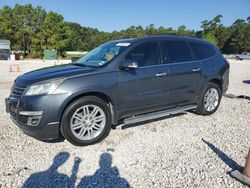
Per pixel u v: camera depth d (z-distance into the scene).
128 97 4.52
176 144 4.27
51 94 3.84
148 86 4.71
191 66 5.37
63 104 3.90
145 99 4.73
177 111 5.27
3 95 8.23
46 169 3.48
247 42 80.12
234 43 83.38
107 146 4.19
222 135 4.69
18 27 68.12
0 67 23.47
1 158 3.76
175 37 5.43
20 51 70.00
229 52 88.00
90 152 3.98
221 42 89.75
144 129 4.93
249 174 3.16
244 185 3.10
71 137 4.05
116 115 4.47
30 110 3.81
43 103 3.80
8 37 68.38
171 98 5.13
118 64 4.45
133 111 4.68
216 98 6.01
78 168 3.52
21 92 4.01
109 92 4.28
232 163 3.62
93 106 4.21
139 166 3.55
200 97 5.68
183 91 5.28
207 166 3.54
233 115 6.00
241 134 4.75
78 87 3.98
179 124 5.26
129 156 3.84
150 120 5.45
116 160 3.72
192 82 5.41
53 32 66.00
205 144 4.28
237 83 11.88
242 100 7.64
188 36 5.77
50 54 55.44
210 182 3.16
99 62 4.66
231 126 5.19
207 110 5.86
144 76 4.64
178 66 5.14
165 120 5.49
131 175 3.33
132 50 4.65
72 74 4.09
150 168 3.49
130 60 4.42
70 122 4.01
